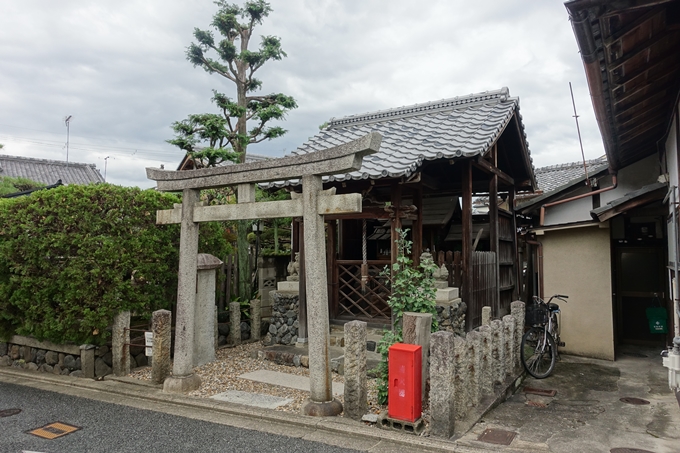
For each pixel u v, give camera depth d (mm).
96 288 6898
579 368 7730
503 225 10195
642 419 5188
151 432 4719
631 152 8164
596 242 8609
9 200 7668
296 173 5270
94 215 7078
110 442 4461
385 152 7902
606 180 9328
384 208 7430
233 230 12531
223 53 9969
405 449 4203
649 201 7441
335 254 8711
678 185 5691
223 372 7191
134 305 7129
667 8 3615
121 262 7055
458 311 7336
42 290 7082
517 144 9992
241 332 9594
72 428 4855
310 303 5164
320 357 5121
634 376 7215
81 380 6699
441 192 10719
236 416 5203
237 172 5734
